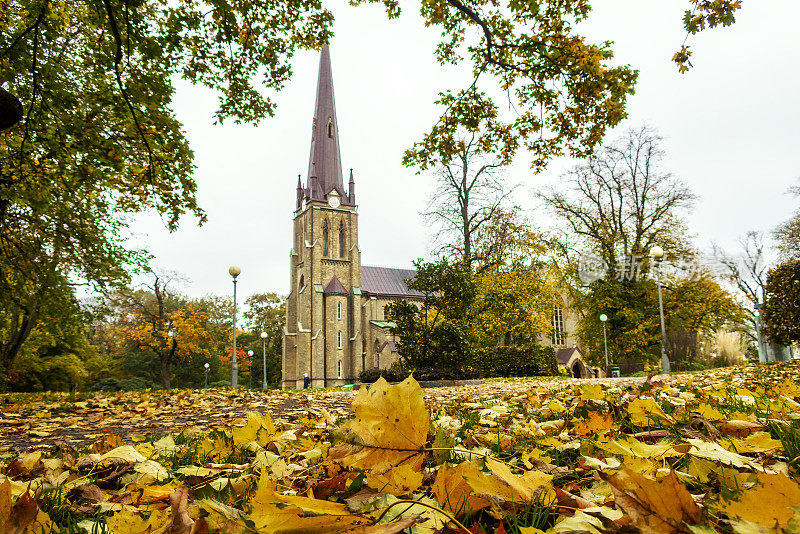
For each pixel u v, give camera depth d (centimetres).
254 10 880
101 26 869
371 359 5494
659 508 85
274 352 6125
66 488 169
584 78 898
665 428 232
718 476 135
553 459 200
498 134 1040
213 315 5409
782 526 74
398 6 912
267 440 250
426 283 2095
